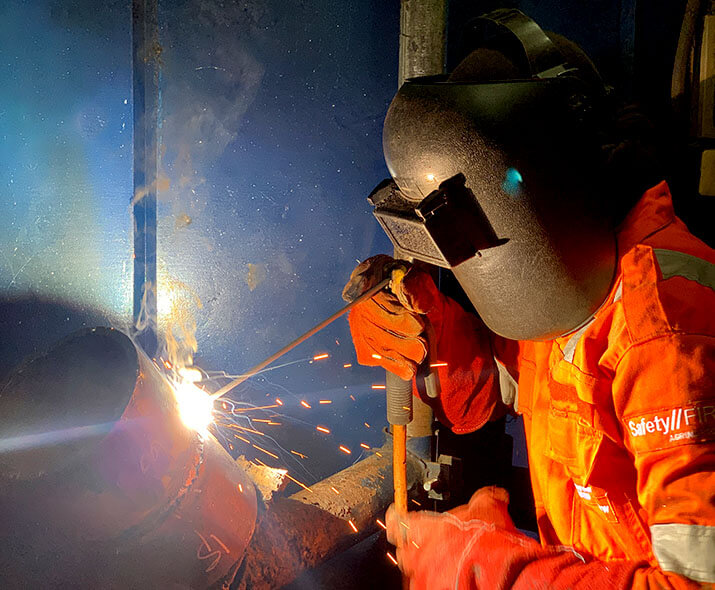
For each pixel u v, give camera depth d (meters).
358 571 1.83
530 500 2.02
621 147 1.10
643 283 0.95
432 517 1.21
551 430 1.10
